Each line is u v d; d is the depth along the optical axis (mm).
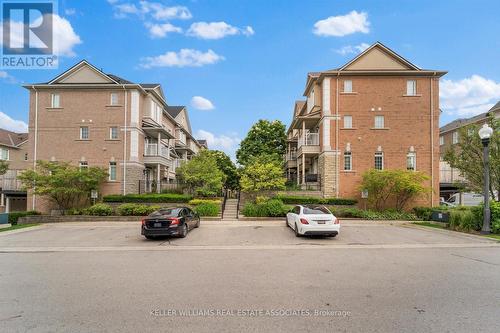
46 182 21156
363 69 23672
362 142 23062
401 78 23328
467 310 4652
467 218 13820
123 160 23859
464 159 15602
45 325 4160
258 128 36594
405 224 17203
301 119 25344
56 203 23094
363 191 21703
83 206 23109
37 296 5379
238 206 22094
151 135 27750
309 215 12320
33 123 24172
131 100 24203
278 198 21469
